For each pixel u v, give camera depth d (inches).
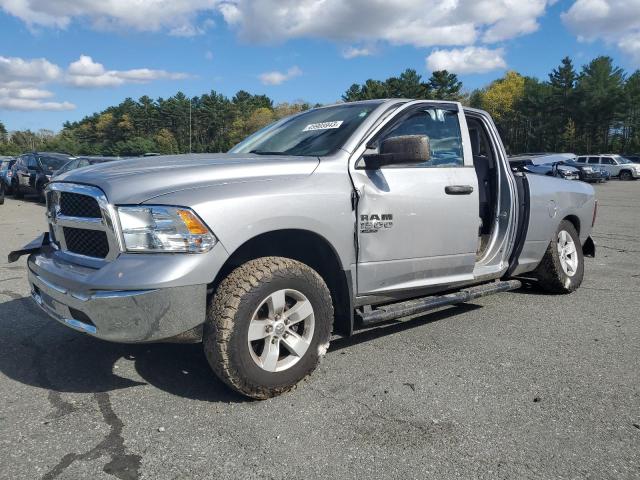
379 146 147.6
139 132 4694.9
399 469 100.8
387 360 153.3
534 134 3304.6
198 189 119.7
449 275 167.6
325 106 180.4
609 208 701.3
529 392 133.3
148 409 123.6
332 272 143.1
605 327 185.6
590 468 101.5
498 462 103.1
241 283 120.4
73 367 147.5
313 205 131.2
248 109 4763.8
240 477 98.2
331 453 105.9
